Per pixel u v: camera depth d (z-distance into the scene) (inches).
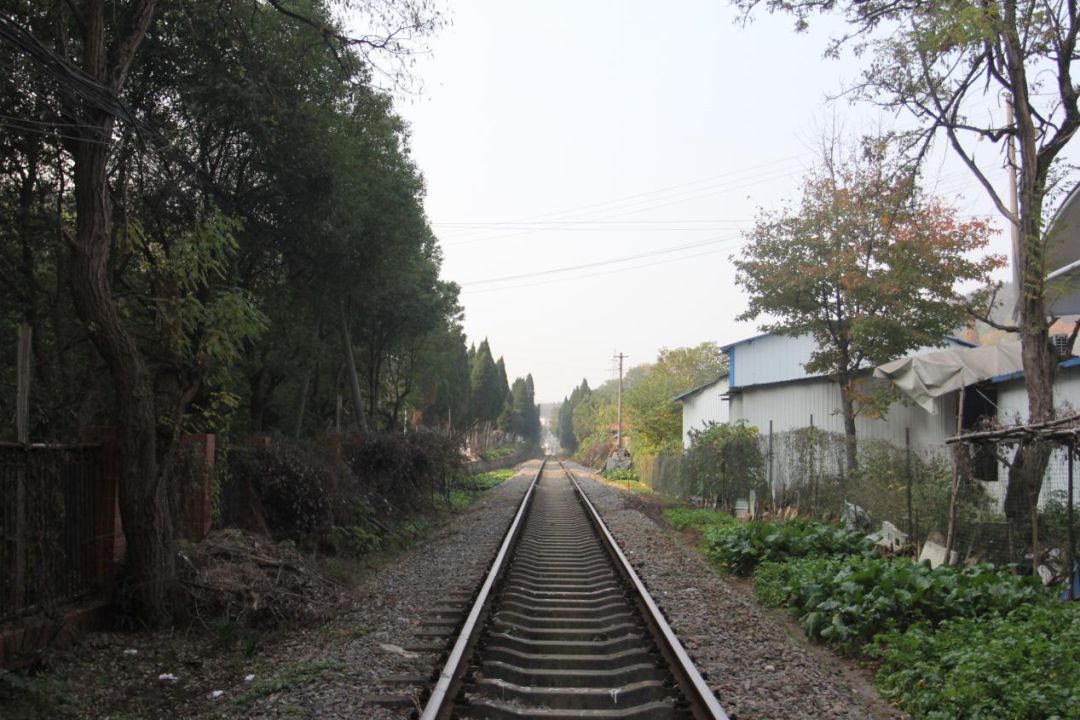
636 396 2224.4
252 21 463.2
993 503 528.1
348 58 475.8
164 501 338.0
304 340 716.7
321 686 252.5
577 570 505.7
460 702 227.3
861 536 497.0
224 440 434.6
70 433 443.8
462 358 1961.1
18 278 441.1
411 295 975.6
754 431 947.3
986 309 717.3
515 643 299.3
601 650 297.6
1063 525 397.4
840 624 321.1
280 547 432.8
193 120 506.6
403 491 767.1
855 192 735.1
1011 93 476.4
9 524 268.5
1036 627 275.9
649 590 429.4
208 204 484.1
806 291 779.4
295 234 560.4
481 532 714.8
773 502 746.8
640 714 220.1
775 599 401.1
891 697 259.4
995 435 372.8
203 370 375.9
